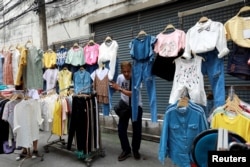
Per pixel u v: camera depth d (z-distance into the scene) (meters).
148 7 5.43
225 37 2.98
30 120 4.13
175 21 5.12
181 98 2.78
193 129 2.64
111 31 6.39
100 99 4.42
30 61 4.11
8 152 4.04
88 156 4.09
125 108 4.16
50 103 4.50
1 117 4.00
